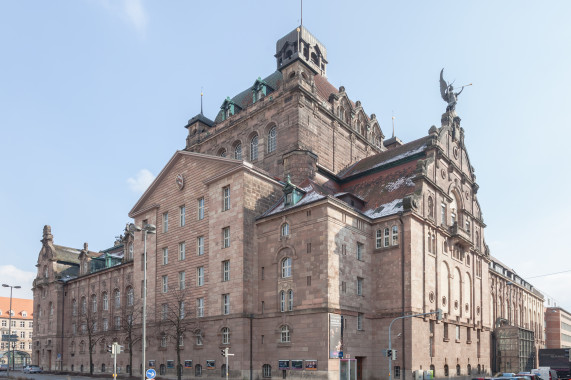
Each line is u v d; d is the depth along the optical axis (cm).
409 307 4544
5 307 15862
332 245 4419
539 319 11750
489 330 6556
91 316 7544
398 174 5584
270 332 4666
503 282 9044
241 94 7688
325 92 6912
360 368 4612
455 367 5344
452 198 6003
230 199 5134
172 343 5519
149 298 6022
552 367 6197
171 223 5950
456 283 5722
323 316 4228
